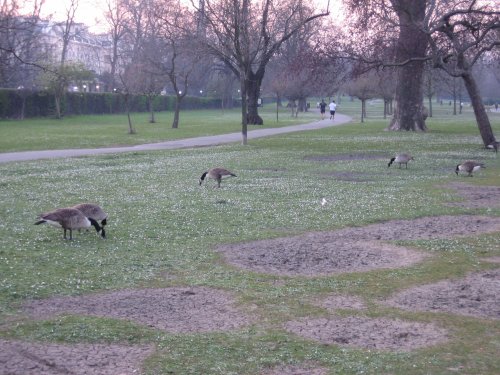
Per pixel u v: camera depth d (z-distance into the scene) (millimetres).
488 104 130125
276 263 10281
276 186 19422
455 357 6414
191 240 11922
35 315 7656
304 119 74938
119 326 7246
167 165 25766
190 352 6535
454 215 14688
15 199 16797
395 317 7621
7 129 53031
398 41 36219
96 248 11164
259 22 48719
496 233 12602
